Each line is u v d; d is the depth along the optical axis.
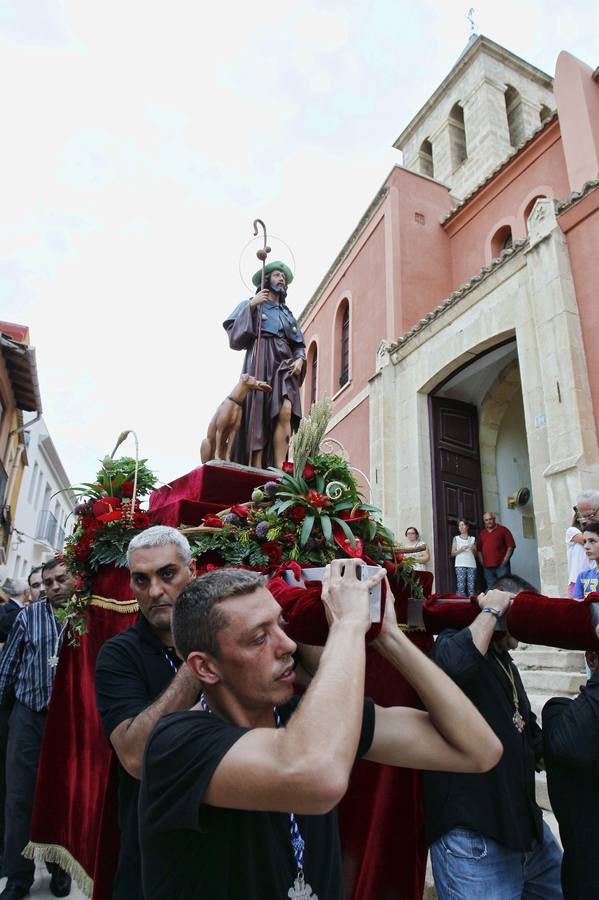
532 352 7.73
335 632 1.22
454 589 9.23
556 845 2.15
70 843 2.56
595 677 1.77
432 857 1.98
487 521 8.40
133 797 1.72
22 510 23.02
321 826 1.31
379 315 12.21
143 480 3.27
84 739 2.66
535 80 16.33
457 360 9.30
